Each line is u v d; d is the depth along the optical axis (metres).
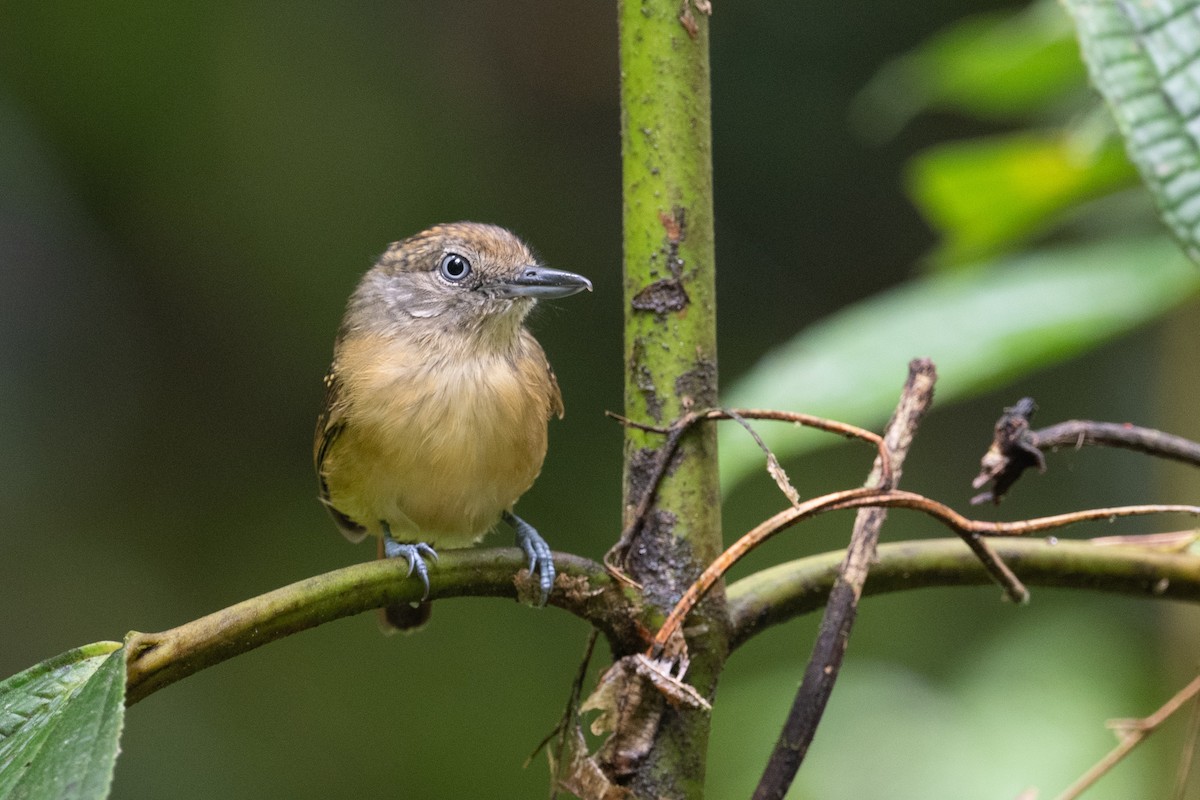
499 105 15.42
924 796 7.52
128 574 13.70
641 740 3.71
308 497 14.45
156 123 14.61
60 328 14.15
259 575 13.94
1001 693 7.95
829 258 14.85
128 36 14.57
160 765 12.31
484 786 12.50
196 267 14.65
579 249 15.10
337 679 13.13
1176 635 6.96
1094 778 4.48
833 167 14.76
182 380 14.48
